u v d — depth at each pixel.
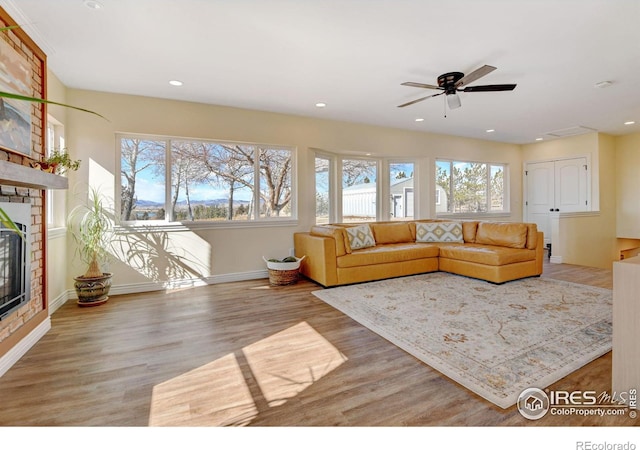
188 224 4.22
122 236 3.88
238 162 4.63
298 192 4.96
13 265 2.16
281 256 4.85
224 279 4.44
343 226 4.91
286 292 3.88
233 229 4.50
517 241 4.50
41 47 2.65
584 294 3.60
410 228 5.48
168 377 1.97
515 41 2.71
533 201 7.19
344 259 4.09
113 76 3.38
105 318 3.01
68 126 3.65
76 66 3.13
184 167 4.30
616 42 2.74
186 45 2.76
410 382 1.89
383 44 2.76
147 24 2.44
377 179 6.10
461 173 6.80
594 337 2.44
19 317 2.28
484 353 2.21
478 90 3.20
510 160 7.21
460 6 2.24
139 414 1.62
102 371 2.04
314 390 1.82
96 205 3.49
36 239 2.57
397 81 3.56
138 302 3.52
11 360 2.11
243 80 3.52
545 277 4.49
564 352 2.21
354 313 3.08
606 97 4.14
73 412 1.63
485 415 1.58
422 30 2.54
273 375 1.98
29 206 2.37
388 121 5.30
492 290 3.79
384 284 4.14
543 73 3.37
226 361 2.17
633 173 6.29
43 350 2.34
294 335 2.59
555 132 6.14
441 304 3.29
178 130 4.14
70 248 3.65
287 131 4.84
